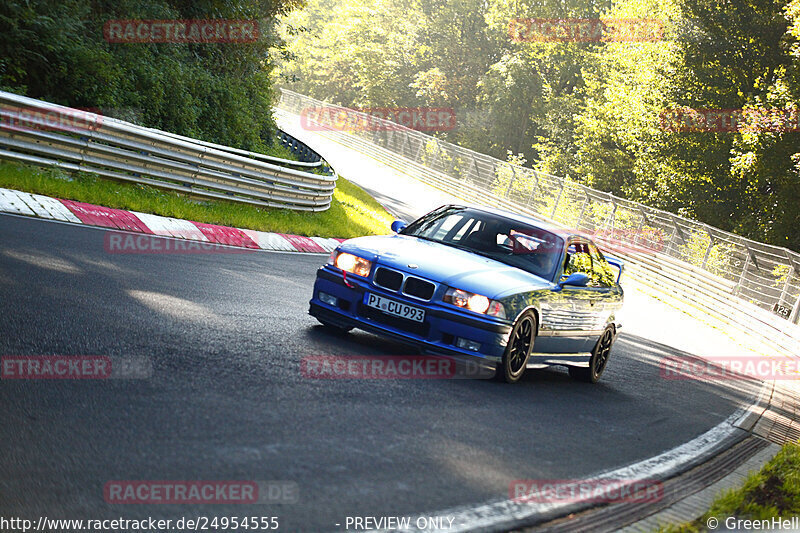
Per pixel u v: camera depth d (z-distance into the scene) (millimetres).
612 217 38938
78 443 4352
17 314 6652
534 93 75000
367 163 58000
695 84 47031
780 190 42531
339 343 8445
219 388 5840
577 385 9914
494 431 6352
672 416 9219
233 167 18109
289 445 4918
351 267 8492
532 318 8508
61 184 13383
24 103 13070
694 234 32469
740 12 45625
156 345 6684
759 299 27234
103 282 8719
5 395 4883
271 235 17359
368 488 4469
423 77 85188
